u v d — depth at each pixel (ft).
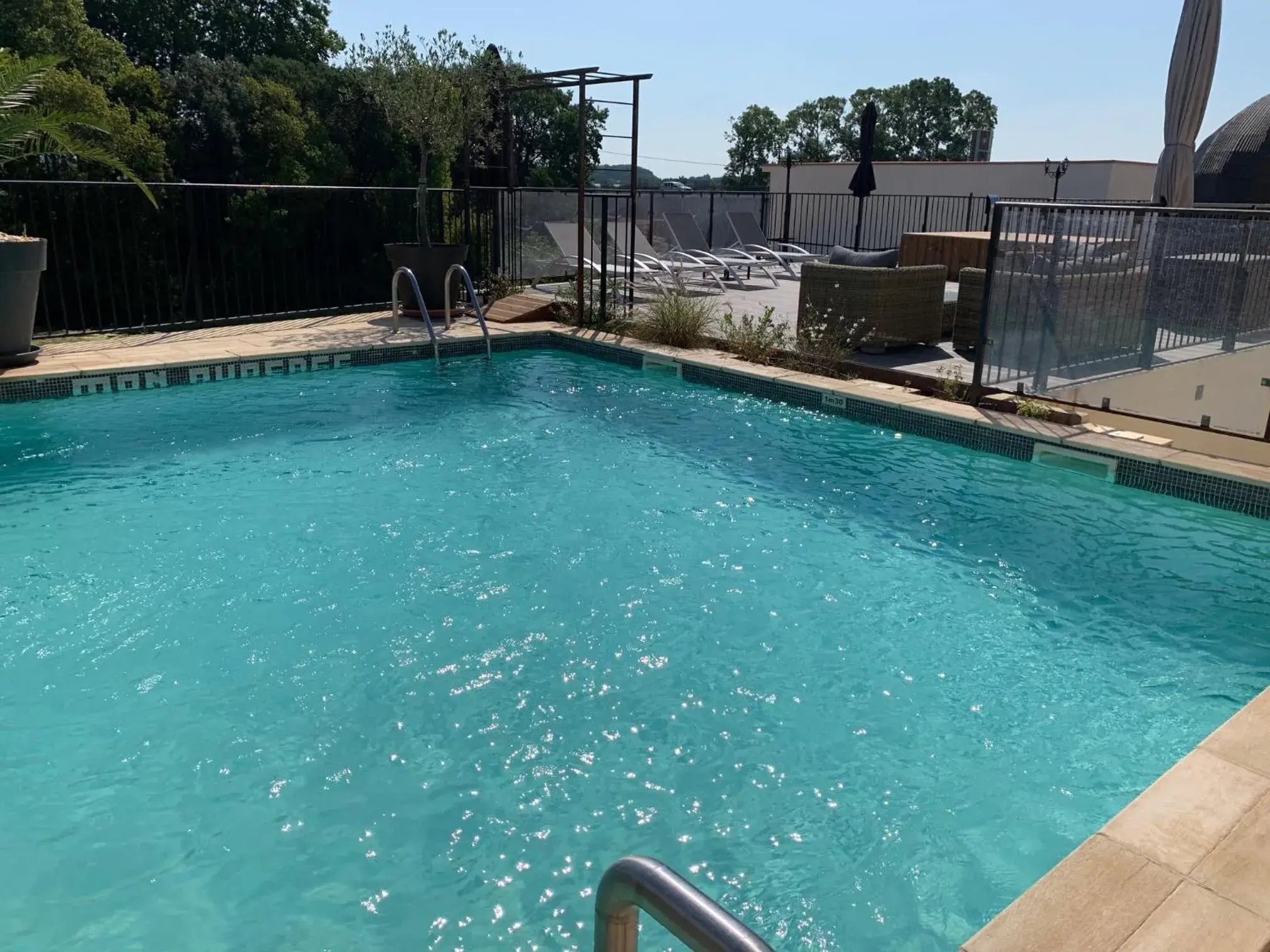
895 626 13.55
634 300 35.55
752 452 21.38
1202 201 65.82
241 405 24.35
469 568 15.19
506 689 11.74
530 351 31.76
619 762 10.36
